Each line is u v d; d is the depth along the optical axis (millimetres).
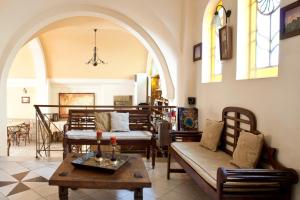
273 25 2676
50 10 4910
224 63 3449
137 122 4492
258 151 2410
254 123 2684
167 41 5113
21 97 10156
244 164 2439
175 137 3754
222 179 2027
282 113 2266
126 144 3957
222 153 3123
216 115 3705
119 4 4910
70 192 3102
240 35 3117
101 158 2727
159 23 4945
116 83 10578
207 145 3322
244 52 3119
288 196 2117
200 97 4410
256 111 2680
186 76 4762
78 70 9867
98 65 9734
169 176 3596
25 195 2953
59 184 2250
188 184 3395
